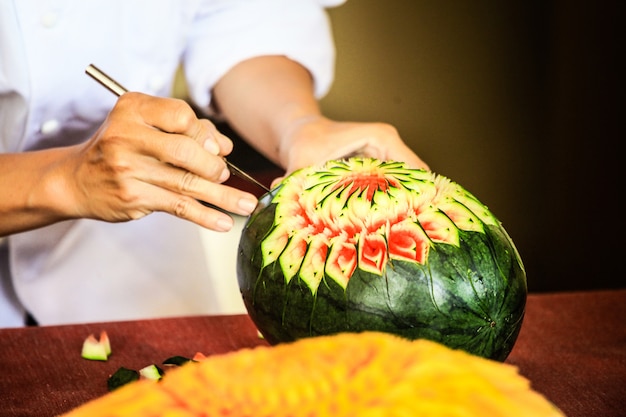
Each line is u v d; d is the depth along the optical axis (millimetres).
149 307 1736
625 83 3385
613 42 3350
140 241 1718
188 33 1662
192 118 1144
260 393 683
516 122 3402
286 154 1464
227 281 2301
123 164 1147
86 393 1148
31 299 1690
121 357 1250
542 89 3387
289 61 1677
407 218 1025
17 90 1458
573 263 3451
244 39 1643
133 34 1561
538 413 708
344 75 3295
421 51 3299
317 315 1013
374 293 996
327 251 1023
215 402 684
